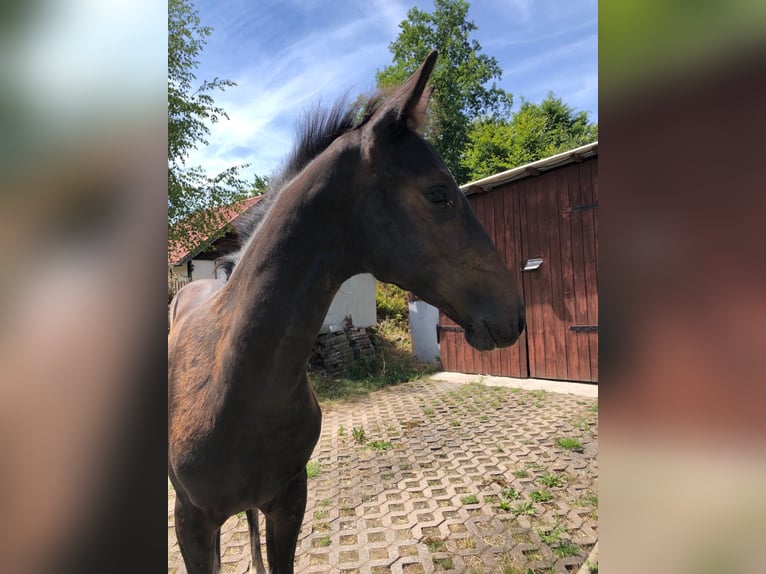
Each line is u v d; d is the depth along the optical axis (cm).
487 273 131
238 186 881
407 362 838
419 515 298
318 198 128
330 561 253
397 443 442
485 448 412
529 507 299
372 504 317
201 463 133
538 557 247
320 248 129
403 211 124
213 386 133
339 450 432
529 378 668
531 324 662
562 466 363
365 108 149
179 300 243
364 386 707
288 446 139
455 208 128
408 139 128
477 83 1920
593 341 600
